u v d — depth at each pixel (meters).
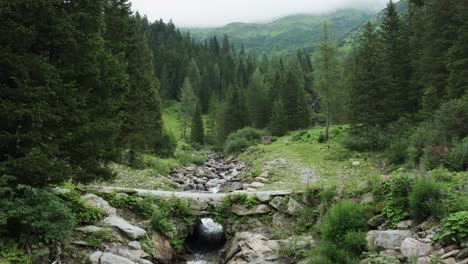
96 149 9.16
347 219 9.68
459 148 14.69
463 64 22.38
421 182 9.06
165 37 122.44
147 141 25.80
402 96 32.34
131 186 18.33
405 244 7.78
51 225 7.51
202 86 97.19
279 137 50.81
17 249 7.33
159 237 11.80
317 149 31.75
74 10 9.15
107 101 9.98
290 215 13.22
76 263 8.40
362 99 28.69
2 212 7.07
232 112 63.59
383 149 25.75
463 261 6.57
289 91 56.53
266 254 10.52
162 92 92.44
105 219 10.95
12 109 7.30
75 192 11.37
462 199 8.38
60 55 8.73
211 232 15.04
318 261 8.59
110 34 21.70
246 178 24.27
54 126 8.26
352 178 19.83
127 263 8.72
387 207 9.66
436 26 27.89
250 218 13.69
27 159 7.38
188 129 80.00
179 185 21.47
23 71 7.57
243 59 118.69
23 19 7.91
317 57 39.06
